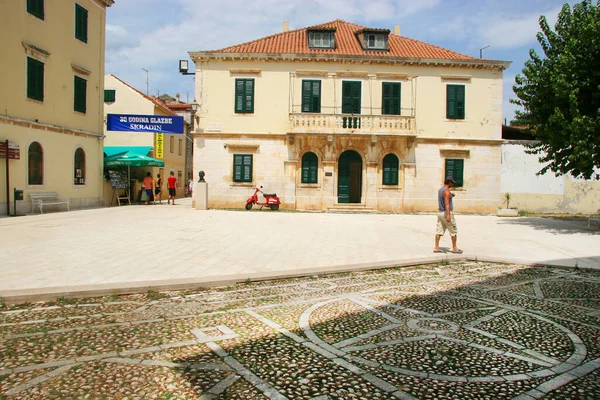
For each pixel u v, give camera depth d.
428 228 15.13
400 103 22.94
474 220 19.06
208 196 22.83
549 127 14.91
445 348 4.16
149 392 3.22
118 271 7.20
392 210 22.91
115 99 29.42
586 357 3.98
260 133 22.64
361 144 22.64
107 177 24.02
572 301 5.95
